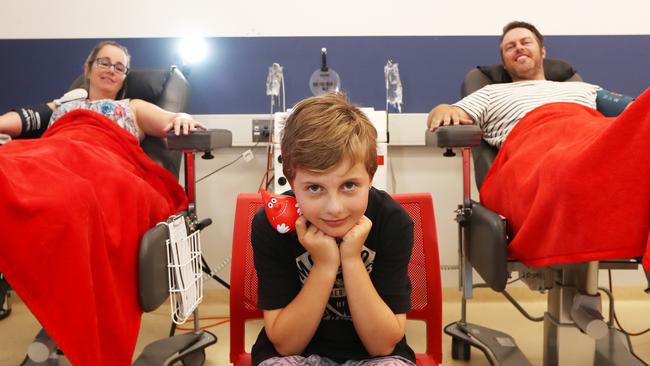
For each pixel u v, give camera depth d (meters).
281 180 1.92
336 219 0.81
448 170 2.37
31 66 2.32
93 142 1.46
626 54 2.36
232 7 2.33
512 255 1.24
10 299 2.09
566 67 2.17
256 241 0.93
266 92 2.34
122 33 2.33
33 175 0.96
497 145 1.80
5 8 2.30
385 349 0.89
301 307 0.86
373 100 2.36
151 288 1.10
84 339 0.90
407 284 0.94
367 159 0.80
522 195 1.22
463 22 2.35
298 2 2.33
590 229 0.98
